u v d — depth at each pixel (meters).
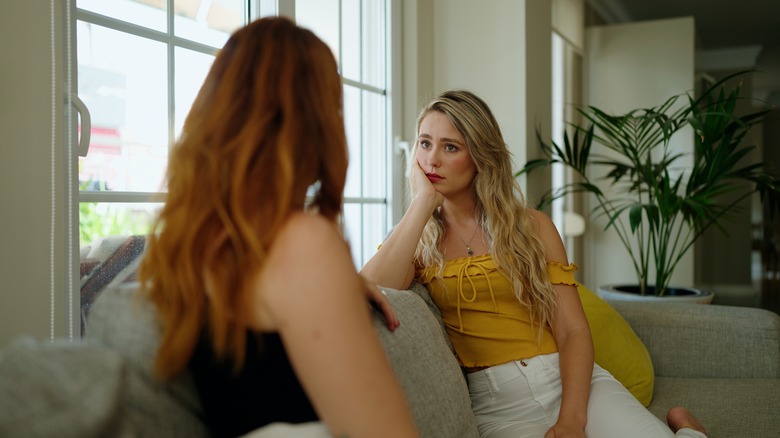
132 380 0.82
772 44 7.61
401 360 1.21
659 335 2.31
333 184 0.92
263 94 0.86
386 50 2.83
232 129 0.86
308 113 0.88
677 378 2.27
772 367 2.19
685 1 5.96
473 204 1.78
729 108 3.18
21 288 1.24
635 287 3.60
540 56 3.23
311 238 0.82
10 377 0.73
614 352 2.00
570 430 1.44
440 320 1.74
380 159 2.83
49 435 0.69
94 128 1.51
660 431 1.44
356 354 0.78
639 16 6.48
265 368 0.85
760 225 7.60
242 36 0.92
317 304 0.78
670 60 4.91
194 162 0.85
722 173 3.23
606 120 3.30
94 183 1.51
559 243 1.78
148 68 1.67
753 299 7.23
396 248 1.64
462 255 1.76
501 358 1.66
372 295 1.25
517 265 1.67
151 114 1.69
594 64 5.14
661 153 4.86
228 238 0.83
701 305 2.38
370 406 0.77
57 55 1.30
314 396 0.79
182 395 0.87
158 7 1.70
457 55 3.10
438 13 3.12
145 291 0.89
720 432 1.77
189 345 0.83
